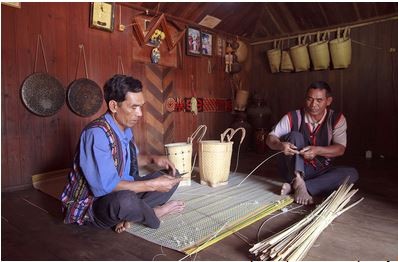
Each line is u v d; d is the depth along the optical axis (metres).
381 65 4.10
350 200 2.16
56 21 2.84
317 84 2.11
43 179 2.75
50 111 2.80
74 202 1.62
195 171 3.20
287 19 4.60
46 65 2.77
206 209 1.97
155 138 3.84
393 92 4.03
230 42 4.85
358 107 4.32
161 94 3.88
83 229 1.68
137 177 1.86
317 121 2.26
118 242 1.51
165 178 1.64
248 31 5.00
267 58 5.12
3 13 2.49
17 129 2.62
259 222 1.76
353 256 1.34
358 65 4.29
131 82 1.52
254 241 1.51
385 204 2.06
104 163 1.49
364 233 1.58
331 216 1.69
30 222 1.79
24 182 2.67
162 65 3.86
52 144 2.86
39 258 1.35
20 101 2.63
